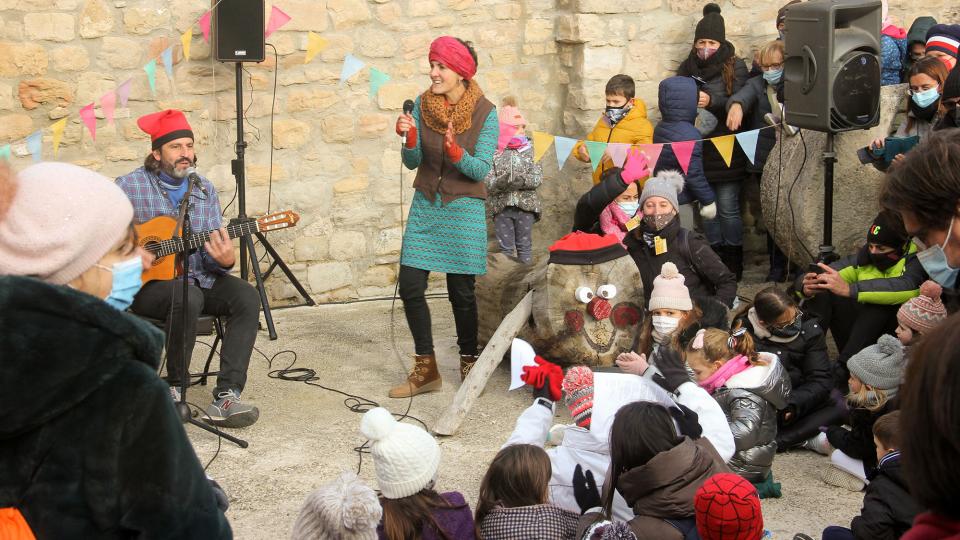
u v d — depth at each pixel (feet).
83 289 5.59
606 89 22.61
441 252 16.83
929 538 3.82
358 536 8.28
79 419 5.10
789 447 14.93
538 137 20.47
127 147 21.27
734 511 7.57
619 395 11.31
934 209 7.35
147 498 5.22
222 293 16.34
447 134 16.12
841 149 19.88
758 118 23.63
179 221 15.17
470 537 9.05
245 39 20.39
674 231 16.85
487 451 14.89
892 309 16.08
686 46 25.35
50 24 20.34
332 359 19.36
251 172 22.71
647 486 8.70
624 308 16.38
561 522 9.04
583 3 24.26
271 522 12.63
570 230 25.76
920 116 17.89
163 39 21.34
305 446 15.05
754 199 25.86
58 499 5.09
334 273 23.73
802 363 14.98
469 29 24.39
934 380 3.65
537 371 11.51
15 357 4.92
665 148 22.89
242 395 17.20
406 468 8.87
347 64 19.21
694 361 13.56
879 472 10.21
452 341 20.61
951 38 20.84
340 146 23.48
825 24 17.08
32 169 5.59
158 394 5.24
